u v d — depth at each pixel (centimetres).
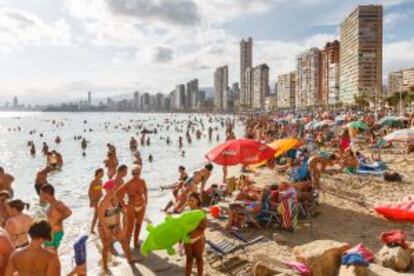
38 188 1698
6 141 5706
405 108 10756
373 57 15600
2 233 503
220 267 852
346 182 1731
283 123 5809
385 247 792
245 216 1115
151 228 763
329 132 3741
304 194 1214
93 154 3869
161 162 3123
